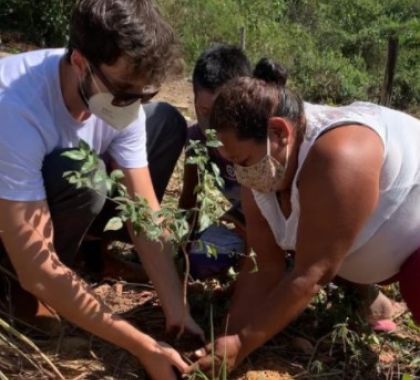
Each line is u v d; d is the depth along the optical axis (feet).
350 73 29.78
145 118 6.43
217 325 6.21
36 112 5.23
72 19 4.84
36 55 5.46
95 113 5.11
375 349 6.19
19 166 5.08
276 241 5.71
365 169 5.01
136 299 6.58
